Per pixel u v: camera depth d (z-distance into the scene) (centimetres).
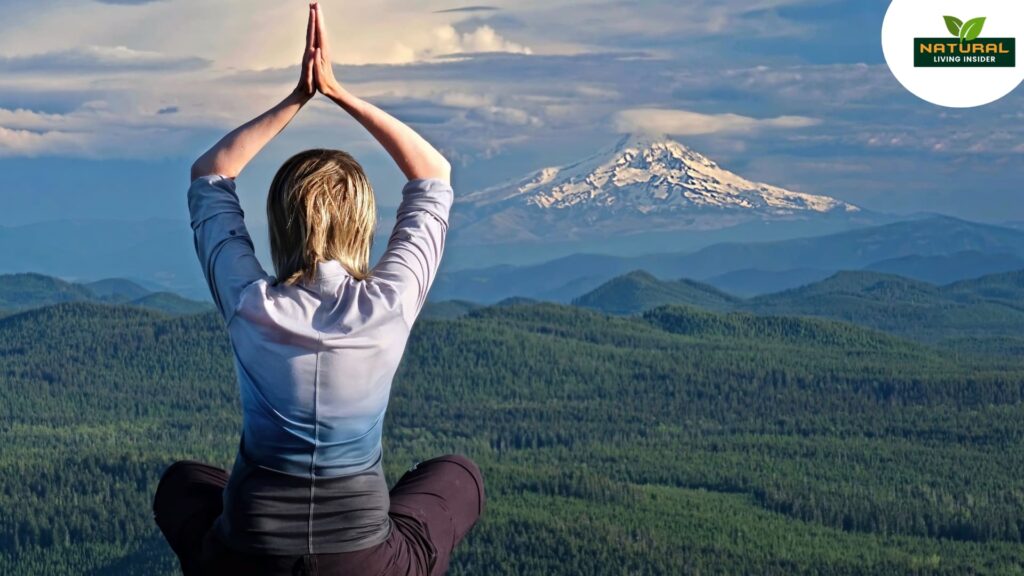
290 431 389
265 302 393
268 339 391
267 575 391
